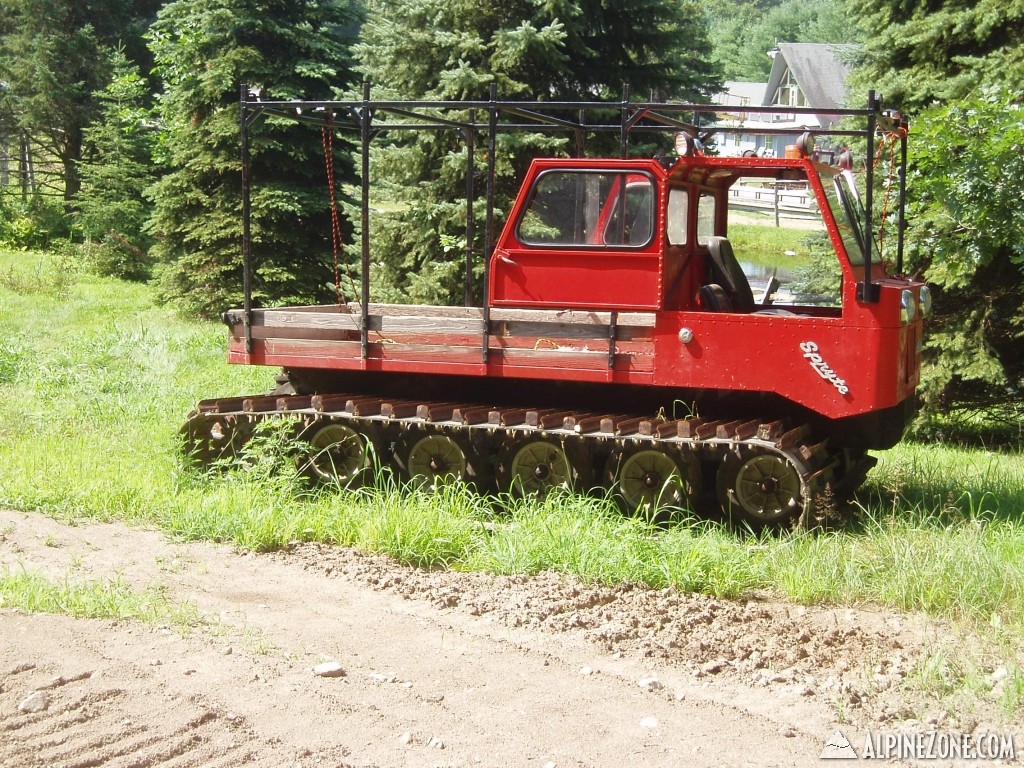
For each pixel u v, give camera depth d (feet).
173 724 14.79
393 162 49.32
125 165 90.58
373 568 22.44
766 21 297.94
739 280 28.63
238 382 43.19
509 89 46.16
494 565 22.43
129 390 41.16
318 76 62.95
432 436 27.40
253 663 17.20
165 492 27.27
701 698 16.55
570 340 25.70
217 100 65.87
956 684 16.93
